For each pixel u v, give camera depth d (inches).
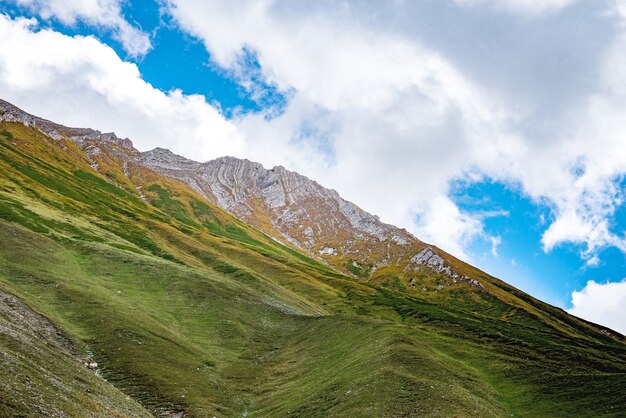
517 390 2447.1
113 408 1691.7
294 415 2057.1
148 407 2048.5
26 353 1710.1
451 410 1873.8
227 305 3794.3
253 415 2190.0
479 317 6254.9
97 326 2714.1
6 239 3754.9
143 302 3511.3
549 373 2659.9
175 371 2456.9
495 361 2891.2
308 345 3169.3
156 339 2770.7
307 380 2529.5
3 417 1182.3
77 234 5017.2
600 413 2054.6
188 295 3836.1
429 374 2299.5
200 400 2210.9
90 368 2255.2
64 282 3316.9
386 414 1843.0
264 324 3659.0
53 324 2529.5
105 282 3713.1
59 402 1428.4
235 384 2546.8
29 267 3410.4
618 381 2373.3
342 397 2073.1
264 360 2960.1
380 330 3095.5
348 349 2861.7
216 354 2933.1
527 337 4707.2
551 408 2187.5
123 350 2503.7
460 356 2935.5
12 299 2568.9
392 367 2320.4
